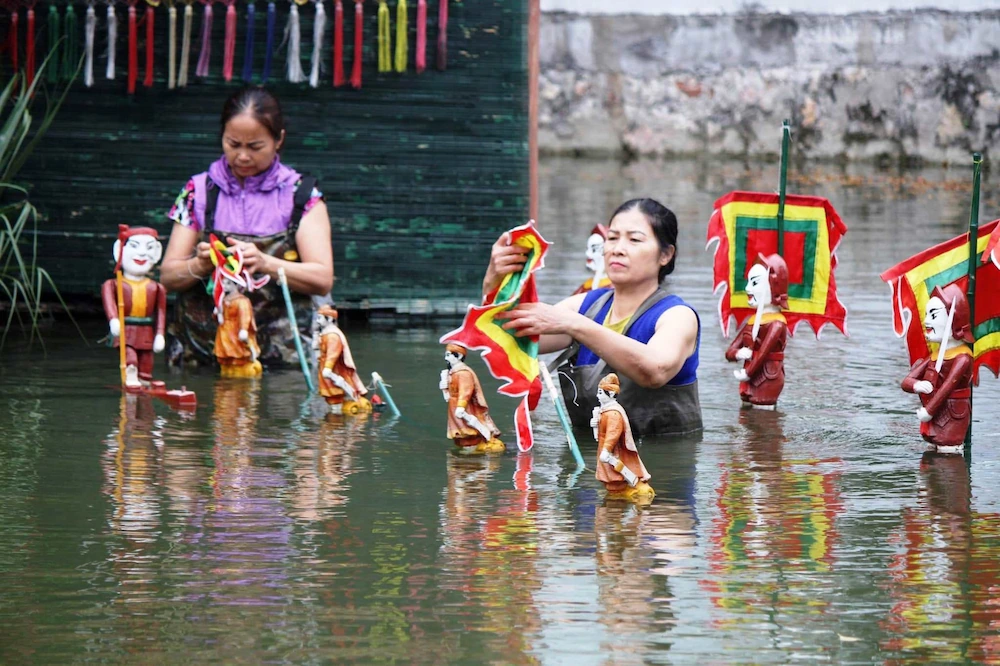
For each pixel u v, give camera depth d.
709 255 15.12
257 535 5.93
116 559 5.61
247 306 9.51
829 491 6.67
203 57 11.26
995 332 7.49
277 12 11.34
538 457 7.35
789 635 4.89
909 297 7.46
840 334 11.12
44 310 11.62
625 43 27.22
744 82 26.94
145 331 9.07
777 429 8.02
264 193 9.95
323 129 11.48
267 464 7.11
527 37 11.45
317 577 5.42
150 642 4.79
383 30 11.30
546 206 19.27
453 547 5.79
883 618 5.04
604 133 27.48
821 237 8.73
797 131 26.73
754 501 6.49
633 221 7.76
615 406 6.54
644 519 6.20
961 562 5.63
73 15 11.20
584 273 13.71
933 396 7.38
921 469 7.09
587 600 5.19
